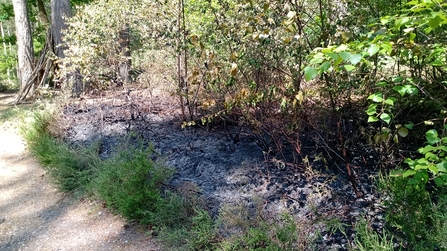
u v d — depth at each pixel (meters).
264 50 3.40
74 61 5.74
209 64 3.61
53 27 9.24
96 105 6.62
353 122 3.94
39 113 6.09
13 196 4.50
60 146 5.00
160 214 3.29
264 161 3.91
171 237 3.07
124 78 6.68
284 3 3.00
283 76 3.62
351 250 2.41
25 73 9.98
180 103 5.35
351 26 2.98
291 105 3.38
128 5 5.41
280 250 2.53
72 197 4.30
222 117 4.69
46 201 4.30
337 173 3.51
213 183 3.71
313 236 2.73
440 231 2.20
